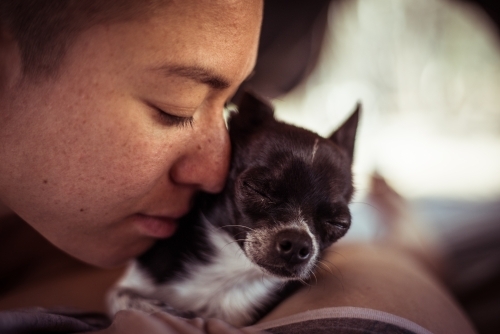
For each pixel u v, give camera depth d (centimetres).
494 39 63
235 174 32
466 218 67
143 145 23
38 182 23
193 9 22
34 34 21
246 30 24
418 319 24
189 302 33
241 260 33
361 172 57
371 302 24
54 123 22
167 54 22
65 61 22
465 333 25
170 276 33
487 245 57
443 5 116
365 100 117
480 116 119
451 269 48
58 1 21
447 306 27
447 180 87
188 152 25
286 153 32
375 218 46
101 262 27
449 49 119
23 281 40
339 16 105
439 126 119
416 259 40
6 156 23
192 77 23
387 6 117
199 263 33
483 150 105
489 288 49
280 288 34
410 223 47
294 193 31
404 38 119
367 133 112
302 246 30
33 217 24
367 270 28
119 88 22
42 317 22
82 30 21
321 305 24
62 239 26
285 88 67
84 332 22
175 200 27
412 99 121
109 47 22
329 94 110
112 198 24
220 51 23
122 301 32
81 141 23
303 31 63
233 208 32
